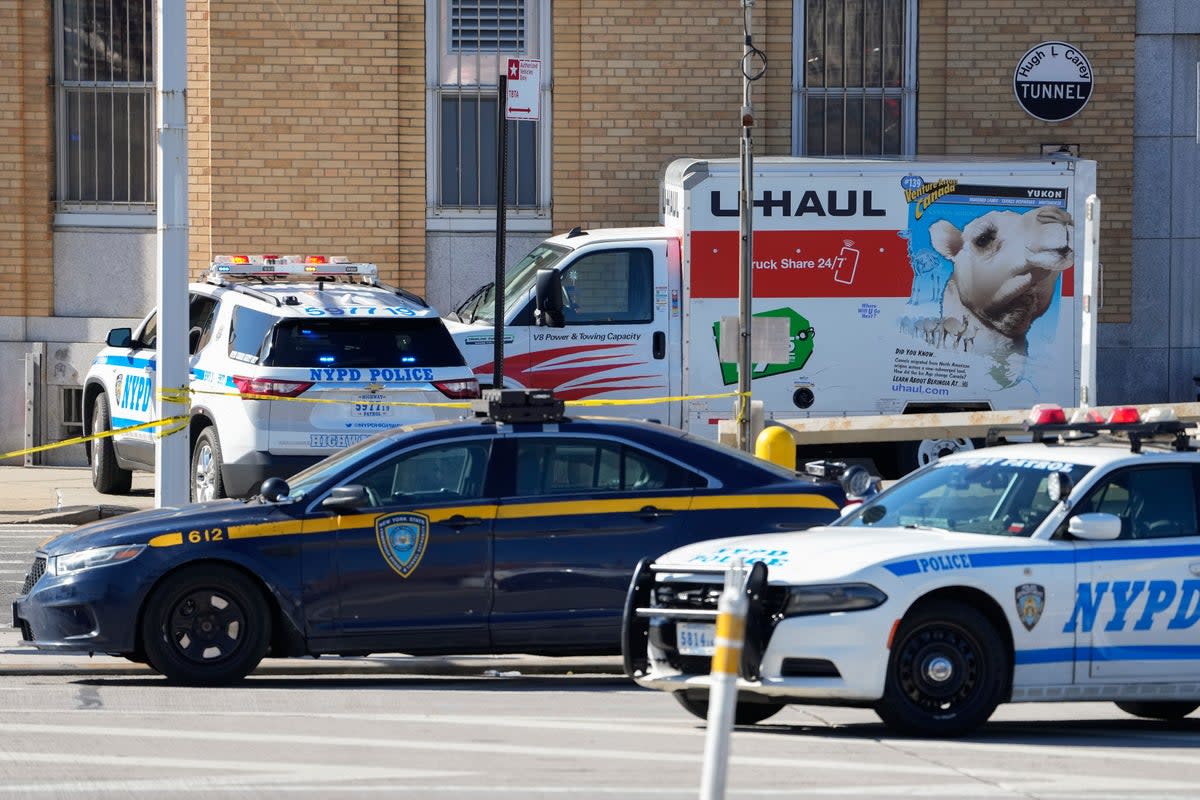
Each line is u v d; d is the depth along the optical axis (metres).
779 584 35.12
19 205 88.81
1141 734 37.81
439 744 34.16
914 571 35.16
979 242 72.75
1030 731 37.94
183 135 58.38
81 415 89.88
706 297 71.44
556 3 87.94
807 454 72.75
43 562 42.44
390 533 42.22
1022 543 36.28
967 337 72.88
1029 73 88.94
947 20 88.88
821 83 89.25
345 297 64.19
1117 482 37.47
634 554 42.97
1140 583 36.50
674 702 40.75
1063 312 73.25
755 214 71.75
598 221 88.56
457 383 62.12
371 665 46.06
